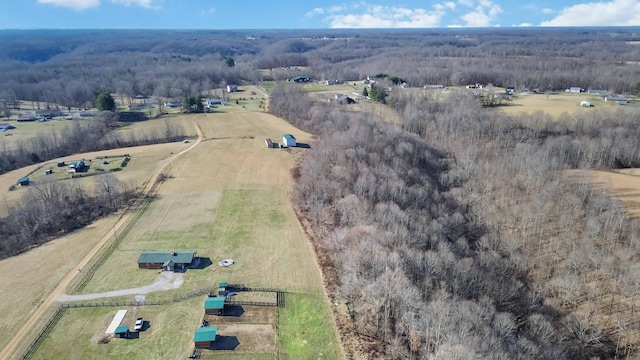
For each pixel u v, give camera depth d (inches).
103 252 3740.2
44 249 3831.2
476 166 5433.1
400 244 3459.6
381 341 2758.4
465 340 2443.4
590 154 5748.0
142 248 3806.6
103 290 3233.3
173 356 2625.5
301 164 5689.0
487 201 4702.3
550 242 4042.8
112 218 4377.5
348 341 2760.8
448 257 3363.7
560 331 3048.7
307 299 3161.9
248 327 2878.9
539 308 3262.8
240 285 3302.2
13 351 2647.6
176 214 4429.1
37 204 4333.2
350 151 5177.2
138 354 2635.3
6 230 4104.3
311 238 3993.6
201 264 3572.8
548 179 5054.1
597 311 3206.2
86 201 4682.6
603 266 3543.3
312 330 2861.7
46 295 3169.3
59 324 2881.4
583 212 4471.0
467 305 2819.9
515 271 3666.3
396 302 2883.9
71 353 2637.8
